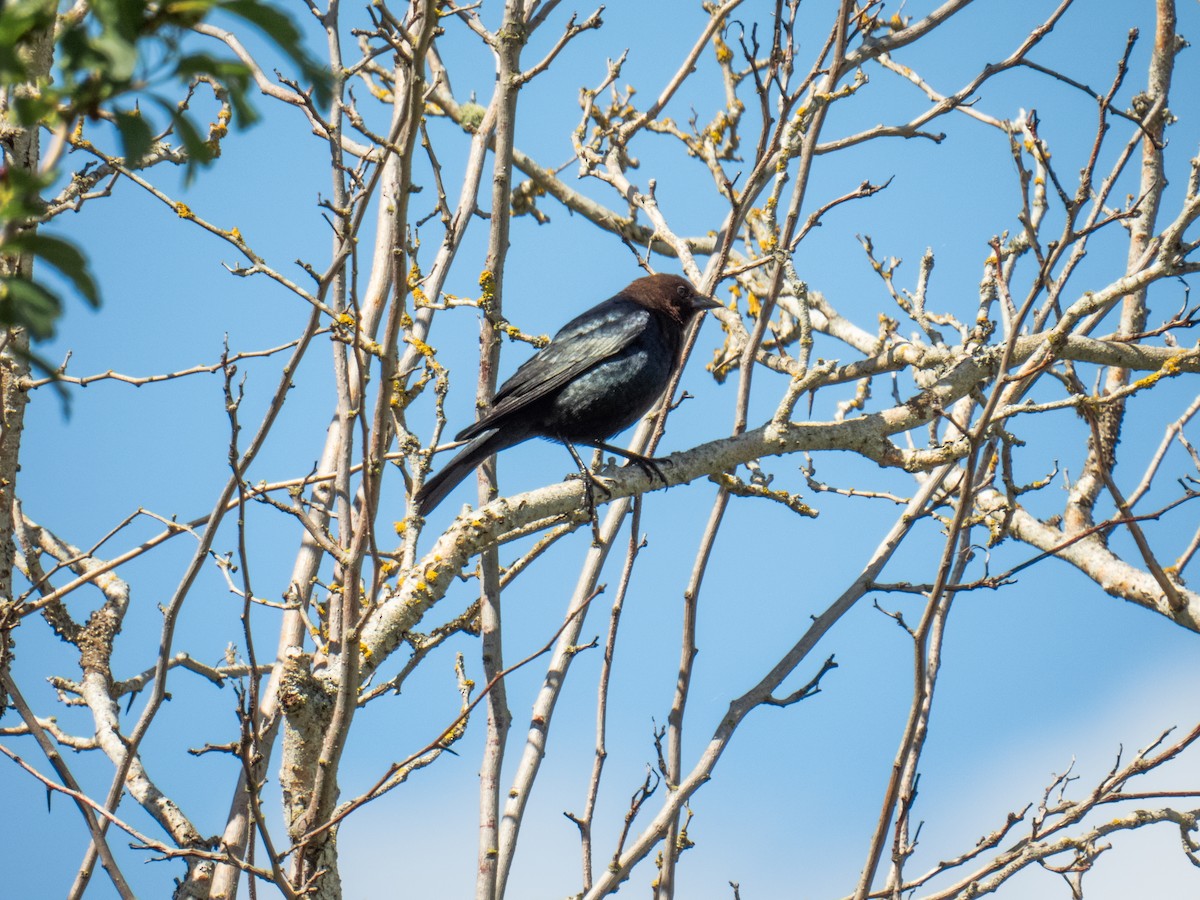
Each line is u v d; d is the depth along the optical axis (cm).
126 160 429
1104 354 1305
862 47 1546
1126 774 1060
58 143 418
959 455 1202
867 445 1185
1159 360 1324
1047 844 1046
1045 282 936
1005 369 934
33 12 400
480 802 1036
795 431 1170
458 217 1259
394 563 1064
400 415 1045
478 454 1259
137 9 403
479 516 1063
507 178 1109
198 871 1021
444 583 1045
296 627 1098
